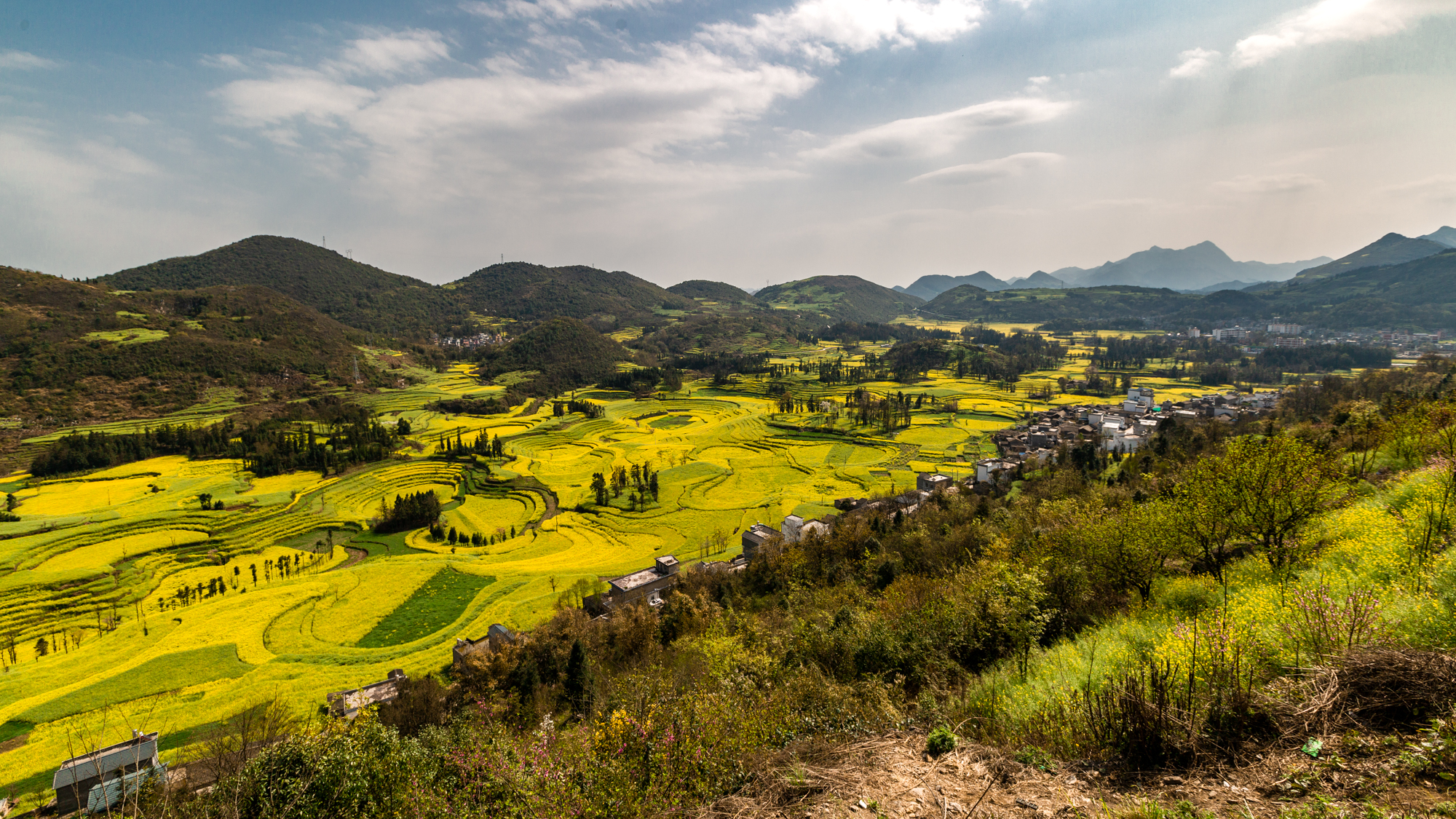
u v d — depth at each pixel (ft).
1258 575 67.05
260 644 237.86
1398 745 23.62
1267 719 27.12
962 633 61.31
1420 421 100.17
